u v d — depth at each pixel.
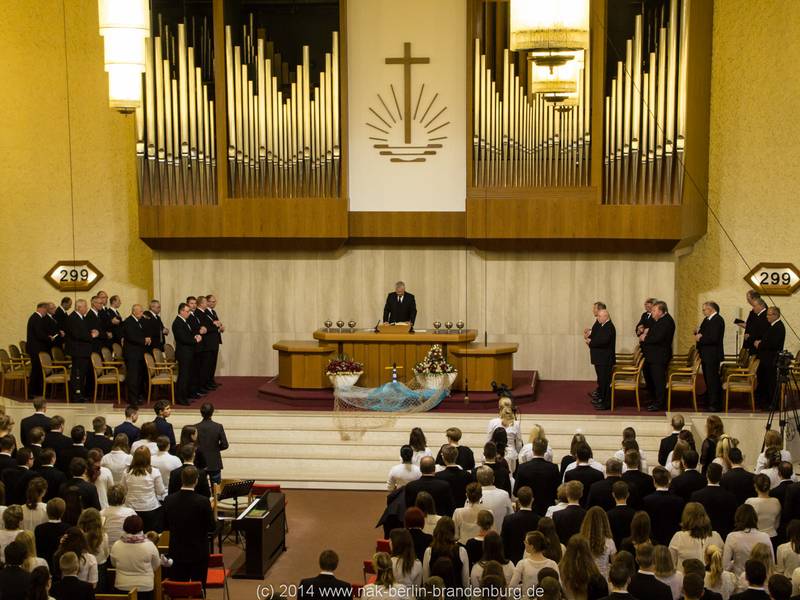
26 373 18.02
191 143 18.66
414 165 19.16
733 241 19.66
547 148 18.25
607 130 18.14
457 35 18.91
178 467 11.17
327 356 17.39
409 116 19.06
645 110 17.91
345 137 18.75
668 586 7.29
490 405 16.81
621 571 7.03
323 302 19.86
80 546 8.14
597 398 17.02
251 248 19.45
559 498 9.05
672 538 8.91
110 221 20.61
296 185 18.89
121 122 20.45
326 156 18.80
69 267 20.67
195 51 19.31
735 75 19.39
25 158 20.59
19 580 7.77
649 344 16.48
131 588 8.89
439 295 19.72
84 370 17.39
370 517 13.53
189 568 9.90
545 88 12.02
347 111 18.89
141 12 11.09
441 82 18.98
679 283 20.00
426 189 19.17
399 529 7.97
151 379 17.02
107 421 16.38
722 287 19.75
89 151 20.53
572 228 18.28
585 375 19.53
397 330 17.34
